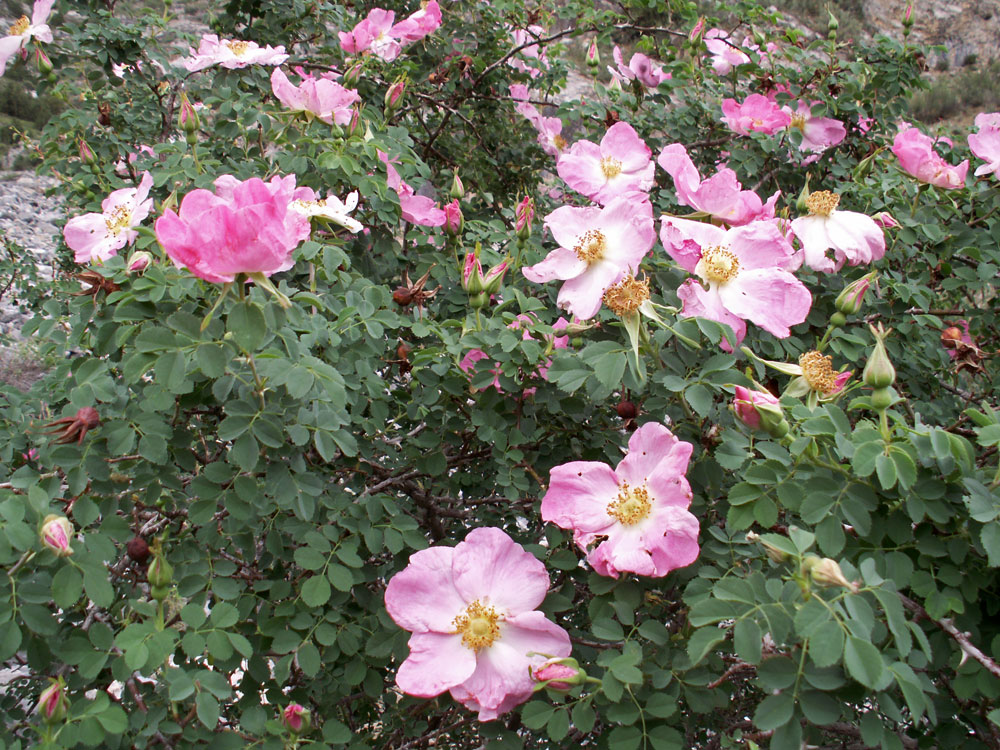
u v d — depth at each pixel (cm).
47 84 63
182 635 31
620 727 29
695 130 59
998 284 45
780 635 25
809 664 25
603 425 40
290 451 31
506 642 31
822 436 28
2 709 36
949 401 48
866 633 23
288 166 43
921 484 26
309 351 32
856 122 58
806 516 26
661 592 32
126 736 29
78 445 30
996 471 27
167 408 29
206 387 33
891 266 48
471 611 30
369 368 35
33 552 27
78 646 28
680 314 33
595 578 31
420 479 43
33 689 36
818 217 39
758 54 61
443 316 45
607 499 31
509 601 31
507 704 31
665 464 30
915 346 46
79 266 68
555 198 67
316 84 44
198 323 28
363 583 35
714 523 34
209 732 31
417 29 60
